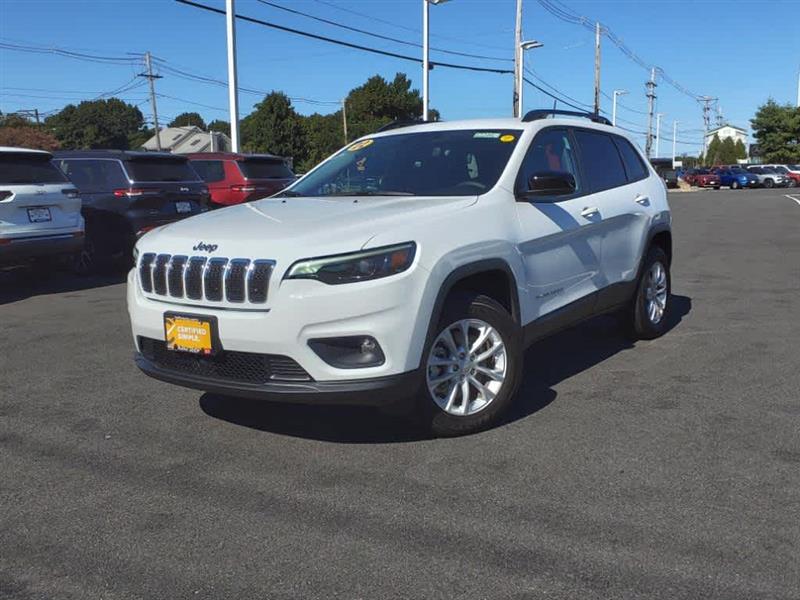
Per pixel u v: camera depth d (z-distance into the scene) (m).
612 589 2.85
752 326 7.29
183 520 3.47
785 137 70.31
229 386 3.98
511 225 4.66
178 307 4.12
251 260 3.87
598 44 51.09
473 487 3.74
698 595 2.81
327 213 4.39
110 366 6.18
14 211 9.17
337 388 3.81
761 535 3.24
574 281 5.38
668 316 7.70
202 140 74.19
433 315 4.03
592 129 6.11
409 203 4.54
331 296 3.75
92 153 11.52
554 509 3.50
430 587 2.89
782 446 4.21
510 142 5.12
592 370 5.80
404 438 4.40
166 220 11.63
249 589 2.91
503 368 4.52
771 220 21.05
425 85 29.02
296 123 57.62
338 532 3.32
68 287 10.57
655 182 6.77
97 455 4.26
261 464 4.09
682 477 3.82
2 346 6.94
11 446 4.41
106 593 2.90
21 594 2.90
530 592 2.85
